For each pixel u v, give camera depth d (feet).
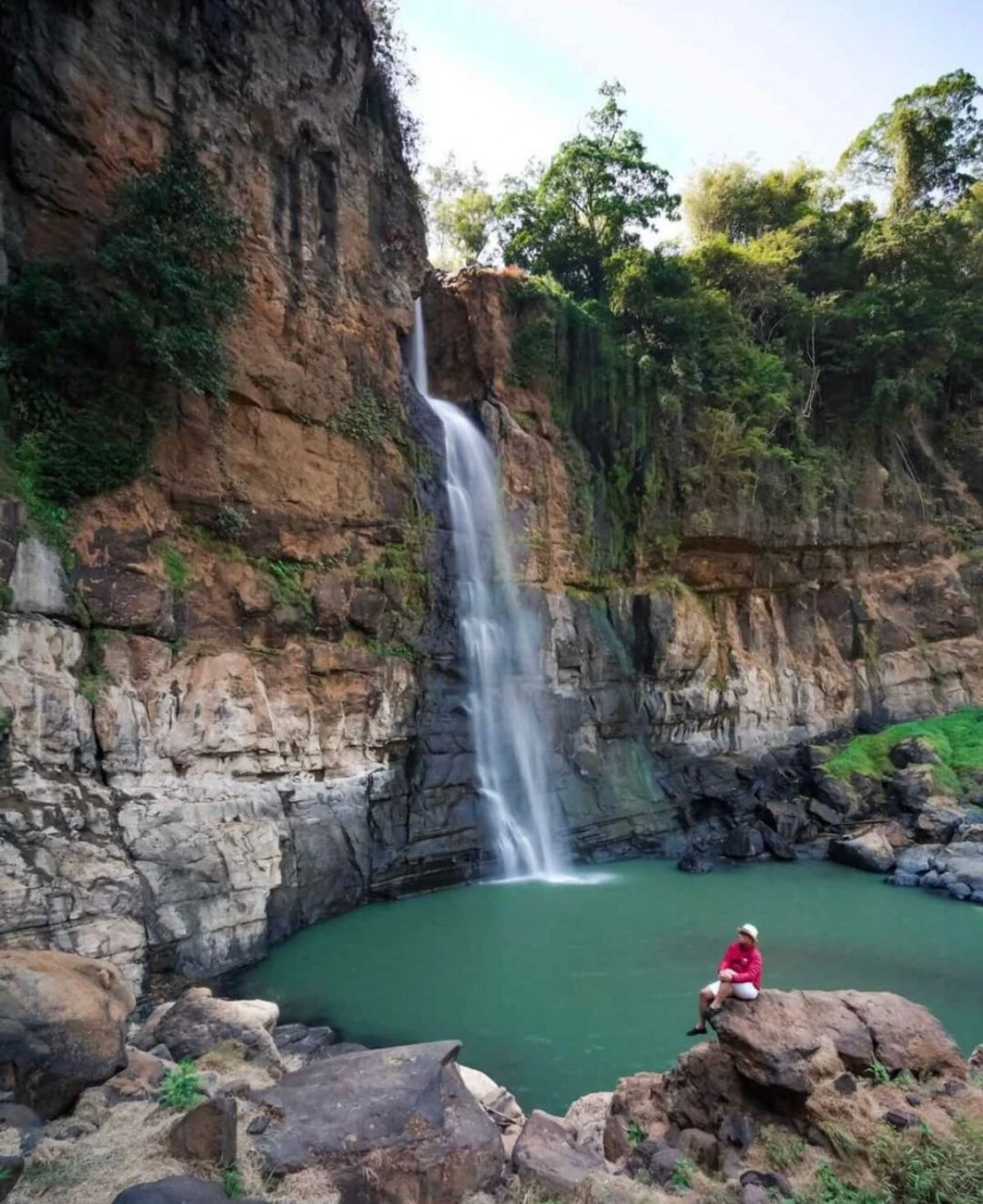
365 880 58.44
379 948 49.34
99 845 40.52
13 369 45.14
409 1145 20.98
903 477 121.80
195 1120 20.45
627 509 95.04
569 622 84.74
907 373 120.78
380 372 71.51
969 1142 20.51
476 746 70.69
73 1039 23.88
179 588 50.57
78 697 42.32
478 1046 36.47
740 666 99.09
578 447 92.02
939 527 122.62
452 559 74.59
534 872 70.23
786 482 105.70
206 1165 19.84
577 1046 36.60
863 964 48.80
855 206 138.62
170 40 54.80
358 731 60.95
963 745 93.86
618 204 118.21
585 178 119.85
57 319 46.39
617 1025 38.88
